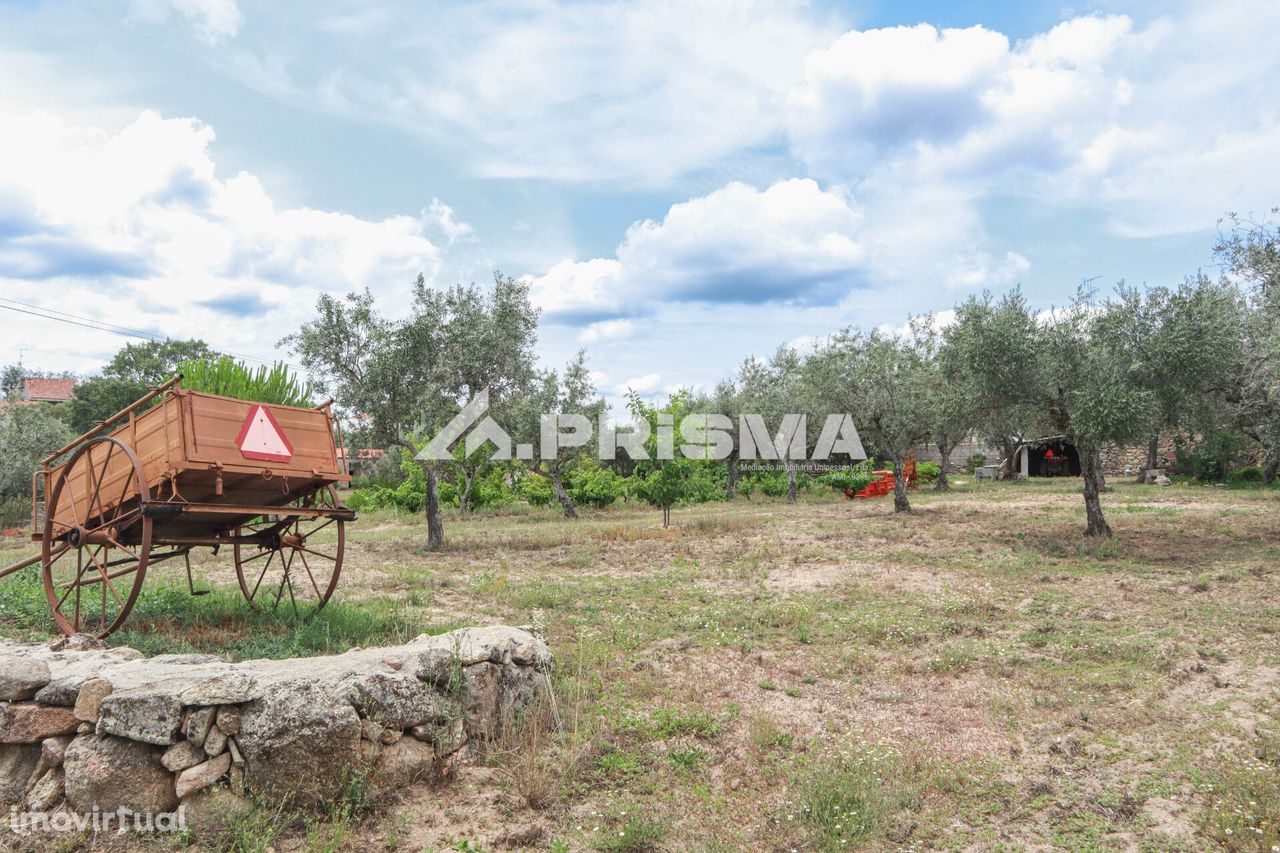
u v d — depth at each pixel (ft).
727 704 21.79
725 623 31.40
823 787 15.87
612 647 27.25
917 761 17.75
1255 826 14.51
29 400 224.33
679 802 15.94
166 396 23.88
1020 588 38.32
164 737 13.96
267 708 14.48
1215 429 57.88
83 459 25.21
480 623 30.07
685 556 52.13
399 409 57.77
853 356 81.46
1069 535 55.31
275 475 25.27
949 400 59.47
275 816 14.01
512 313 64.59
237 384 52.60
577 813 15.38
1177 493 89.04
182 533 28.12
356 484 130.21
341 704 14.87
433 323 59.16
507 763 17.21
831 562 47.67
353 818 14.57
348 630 25.70
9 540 75.41
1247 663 24.76
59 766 14.66
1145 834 14.58
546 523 80.28
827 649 27.66
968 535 57.67
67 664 16.52
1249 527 57.26
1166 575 40.86
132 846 13.47
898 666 25.53
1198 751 18.15
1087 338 50.93
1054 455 147.54
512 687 19.36
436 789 16.01
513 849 13.91
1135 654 26.14
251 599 29.19
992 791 16.48
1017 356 51.90
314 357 57.31
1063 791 16.42
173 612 27.27
